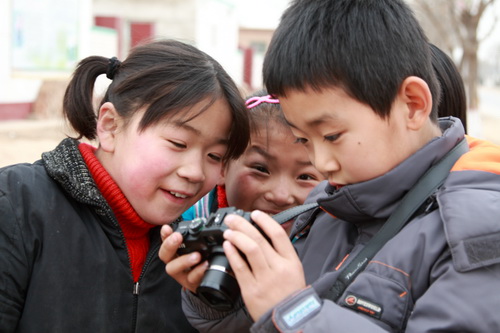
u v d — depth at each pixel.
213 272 1.18
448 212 1.10
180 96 1.41
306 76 1.18
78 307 1.41
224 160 1.58
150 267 1.54
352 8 1.22
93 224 1.47
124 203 1.49
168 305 1.57
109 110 1.51
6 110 10.62
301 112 1.23
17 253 1.36
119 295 1.47
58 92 11.51
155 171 1.42
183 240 1.25
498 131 16.36
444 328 1.03
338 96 1.17
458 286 1.04
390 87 1.17
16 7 9.91
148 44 1.59
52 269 1.39
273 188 1.77
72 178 1.45
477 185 1.16
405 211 1.22
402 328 1.10
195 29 16.69
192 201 1.52
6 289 1.35
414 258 1.14
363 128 1.18
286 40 1.25
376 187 1.22
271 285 1.12
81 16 11.64
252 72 25.28
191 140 1.44
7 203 1.38
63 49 11.16
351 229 1.41
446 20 15.93
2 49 9.95
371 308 1.12
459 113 1.94
